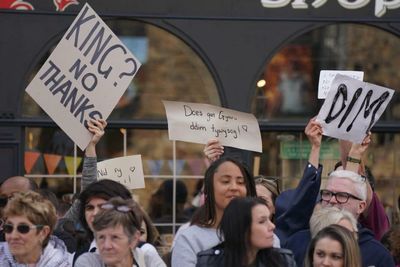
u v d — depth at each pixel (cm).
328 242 1142
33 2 2356
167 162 2394
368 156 2436
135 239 1109
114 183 1260
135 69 1577
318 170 1406
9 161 2341
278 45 2412
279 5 2417
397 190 2438
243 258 1095
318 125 1489
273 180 1581
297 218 1385
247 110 2400
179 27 2392
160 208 2386
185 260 1191
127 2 2380
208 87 2409
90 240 1284
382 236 1459
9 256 1200
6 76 2344
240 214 1094
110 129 2380
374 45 2445
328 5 2427
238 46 2405
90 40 1574
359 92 1513
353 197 1355
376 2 2431
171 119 1631
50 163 2361
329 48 2438
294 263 1127
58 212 1550
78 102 1566
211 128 1639
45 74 1561
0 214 1484
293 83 2423
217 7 2402
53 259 1190
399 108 2436
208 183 1218
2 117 2338
